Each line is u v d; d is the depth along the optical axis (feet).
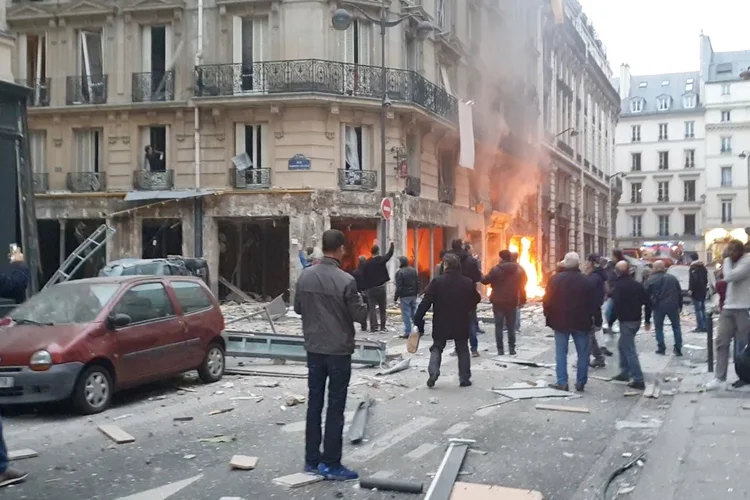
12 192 48.88
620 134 290.97
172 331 32.24
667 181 282.97
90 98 88.48
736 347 32.04
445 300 33.86
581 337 33.22
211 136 85.30
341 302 20.01
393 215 83.82
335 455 19.93
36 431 25.53
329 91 81.66
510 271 44.80
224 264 88.43
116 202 86.89
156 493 18.61
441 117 92.22
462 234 104.53
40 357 26.76
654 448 22.45
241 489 18.99
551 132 154.10
